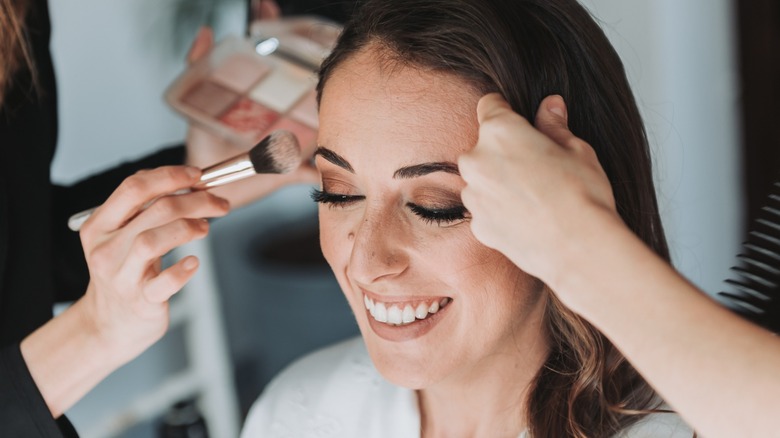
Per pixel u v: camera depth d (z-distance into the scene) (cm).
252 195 135
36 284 121
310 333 217
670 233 147
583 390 88
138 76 203
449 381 92
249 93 138
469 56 80
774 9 212
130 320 89
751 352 59
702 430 61
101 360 92
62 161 196
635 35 215
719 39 217
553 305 87
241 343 227
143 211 84
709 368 60
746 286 88
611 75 88
